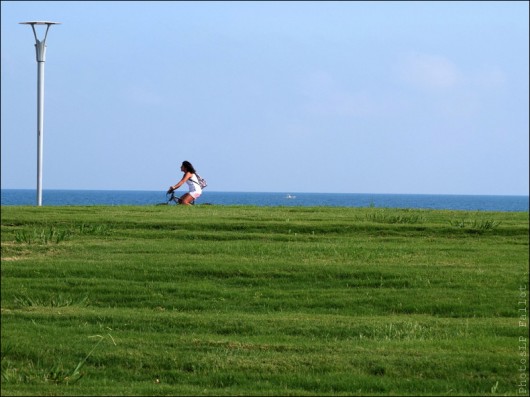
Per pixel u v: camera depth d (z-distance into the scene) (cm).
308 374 2108
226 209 4491
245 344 2311
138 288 2875
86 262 3156
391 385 2034
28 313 2628
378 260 3244
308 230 3769
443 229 3797
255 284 2958
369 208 4753
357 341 2362
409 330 2450
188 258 3225
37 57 5244
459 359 2167
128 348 2289
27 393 1973
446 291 2870
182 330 2480
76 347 2300
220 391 1992
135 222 3819
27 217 3909
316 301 2773
